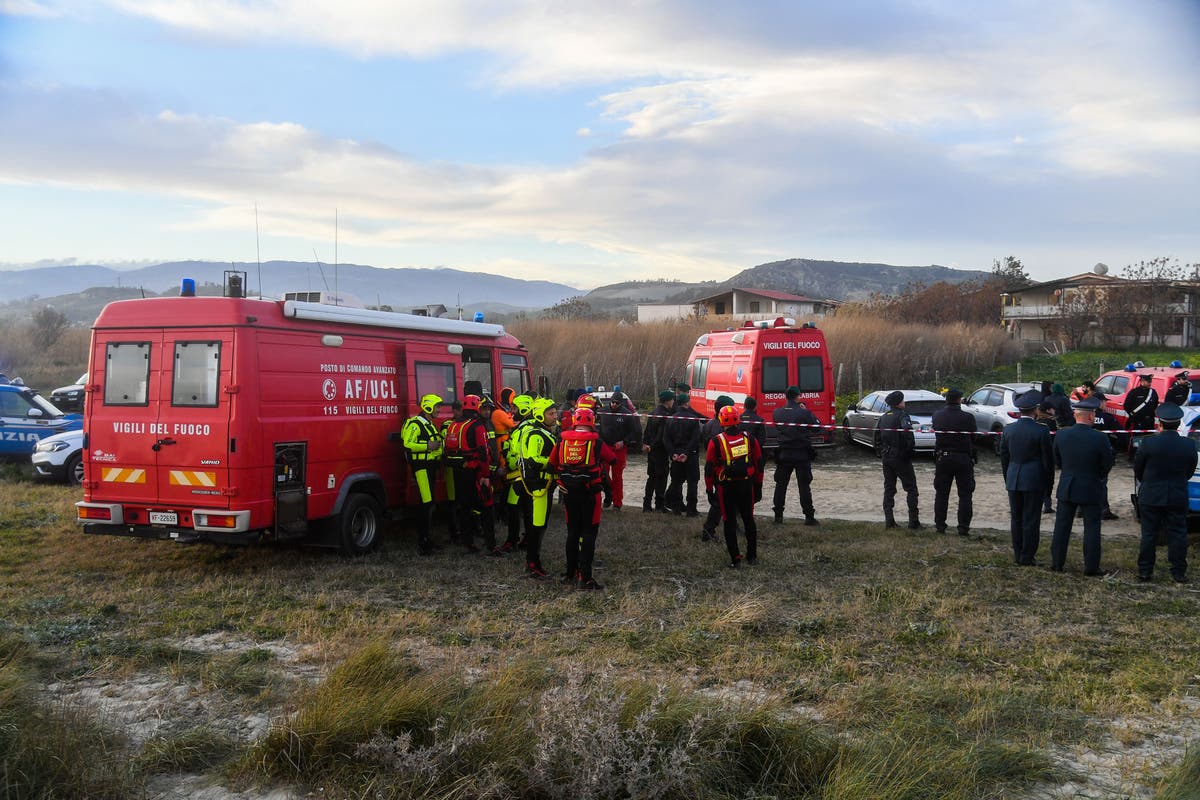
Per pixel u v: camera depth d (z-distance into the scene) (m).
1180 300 43.78
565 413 11.94
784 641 6.23
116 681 5.22
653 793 3.70
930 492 14.61
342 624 6.52
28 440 15.57
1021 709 4.91
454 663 5.48
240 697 4.95
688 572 8.48
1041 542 10.22
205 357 8.02
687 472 12.02
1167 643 6.36
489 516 9.50
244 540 7.98
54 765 3.77
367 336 9.48
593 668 5.36
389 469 9.75
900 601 7.40
